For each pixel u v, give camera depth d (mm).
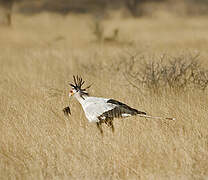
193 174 21516
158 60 43906
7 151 24422
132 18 132000
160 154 23172
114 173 21797
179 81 35156
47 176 21953
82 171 22141
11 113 30203
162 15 139625
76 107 31250
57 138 25891
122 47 64375
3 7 125688
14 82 40531
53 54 57812
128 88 36250
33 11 146000
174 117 28312
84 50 62375
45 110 30469
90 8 151125
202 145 24172
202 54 51000
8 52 61719
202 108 29438
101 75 42156
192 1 159500
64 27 104250
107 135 26016
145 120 27688
